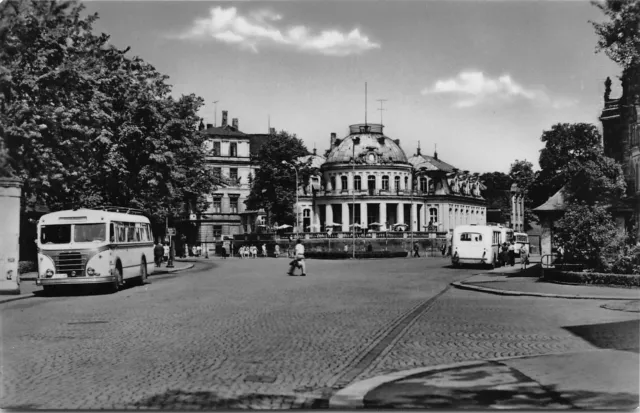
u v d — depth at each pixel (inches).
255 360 426.0
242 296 901.2
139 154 1498.5
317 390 348.8
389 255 2864.2
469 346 478.3
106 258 970.7
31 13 1147.9
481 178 5590.6
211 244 4020.7
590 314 663.1
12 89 1141.1
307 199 4151.1
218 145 4111.7
